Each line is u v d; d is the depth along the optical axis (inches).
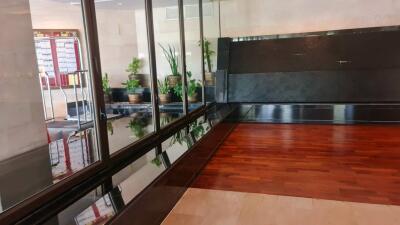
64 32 168.4
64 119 150.5
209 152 148.8
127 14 211.3
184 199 108.7
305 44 220.2
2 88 76.8
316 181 118.6
